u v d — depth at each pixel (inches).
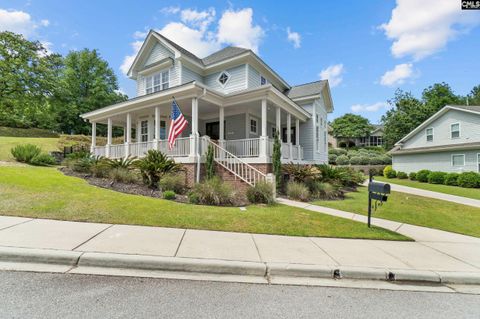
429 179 770.8
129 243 157.8
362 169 1123.9
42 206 224.5
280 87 738.8
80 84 1473.9
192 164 391.9
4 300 98.3
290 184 398.6
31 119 1226.6
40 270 125.3
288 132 522.9
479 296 122.3
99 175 407.8
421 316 102.0
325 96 802.8
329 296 115.3
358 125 1839.3
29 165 496.7
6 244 143.6
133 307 97.7
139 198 280.5
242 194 349.4
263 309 101.2
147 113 575.8
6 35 855.7
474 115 748.6
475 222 294.8
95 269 130.0
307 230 212.4
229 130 581.0
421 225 263.6
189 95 417.1
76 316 89.8
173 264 134.8
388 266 145.2
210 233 190.7
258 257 148.1
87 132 1461.6
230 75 578.6
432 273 138.9
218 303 104.3
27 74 891.4
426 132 884.6
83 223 193.9
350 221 250.8
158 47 612.4
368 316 100.0
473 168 727.7
